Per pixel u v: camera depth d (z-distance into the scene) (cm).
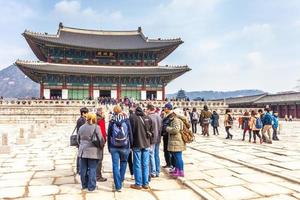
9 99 5425
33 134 2547
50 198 864
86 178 961
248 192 889
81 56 6888
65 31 7750
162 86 6800
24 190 947
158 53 7112
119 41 7844
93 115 931
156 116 1106
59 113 5034
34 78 6994
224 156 1499
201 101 5644
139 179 951
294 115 6272
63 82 6406
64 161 1461
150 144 987
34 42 6331
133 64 7106
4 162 1434
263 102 7031
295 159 1423
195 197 862
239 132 3192
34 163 1408
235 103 8144
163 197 864
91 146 920
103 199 850
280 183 988
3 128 3862
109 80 6631
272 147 1884
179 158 1065
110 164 1383
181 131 1062
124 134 918
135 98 6706
